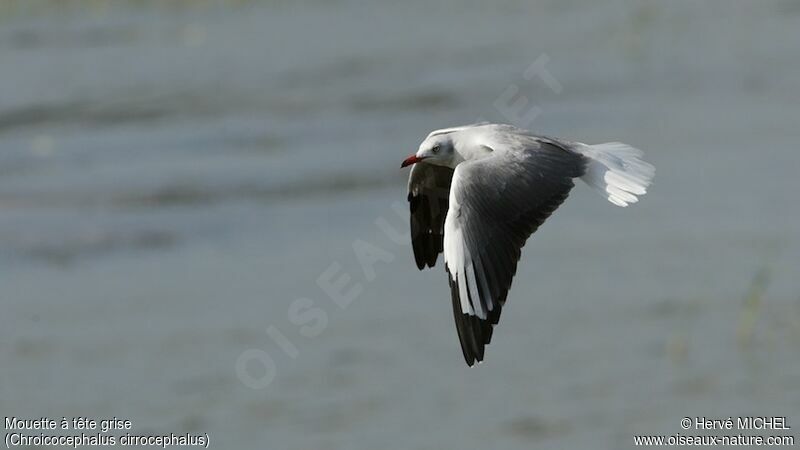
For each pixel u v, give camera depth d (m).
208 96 25.08
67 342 14.45
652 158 21.02
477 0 33.41
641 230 17.72
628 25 30.38
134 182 20.48
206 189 19.95
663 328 14.62
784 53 27.59
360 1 33.69
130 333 14.64
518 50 28.22
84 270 16.80
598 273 16.22
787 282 15.72
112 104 24.78
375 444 12.27
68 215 18.86
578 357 13.98
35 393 13.30
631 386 13.38
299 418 12.76
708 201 18.73
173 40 29.53
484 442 12.34
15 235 18.14
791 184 19.23
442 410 12.88
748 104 24.03
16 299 15.79
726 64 27.09
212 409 12.95
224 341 14.45
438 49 28.39
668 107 24.14
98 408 12.95
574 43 29.02
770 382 13.39
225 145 22.16
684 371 13.62
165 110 24.38
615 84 25.89
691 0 33.44
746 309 14.83
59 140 22.80
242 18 31.86
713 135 22.14
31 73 27.11
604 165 8.26
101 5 32.56
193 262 16.98
